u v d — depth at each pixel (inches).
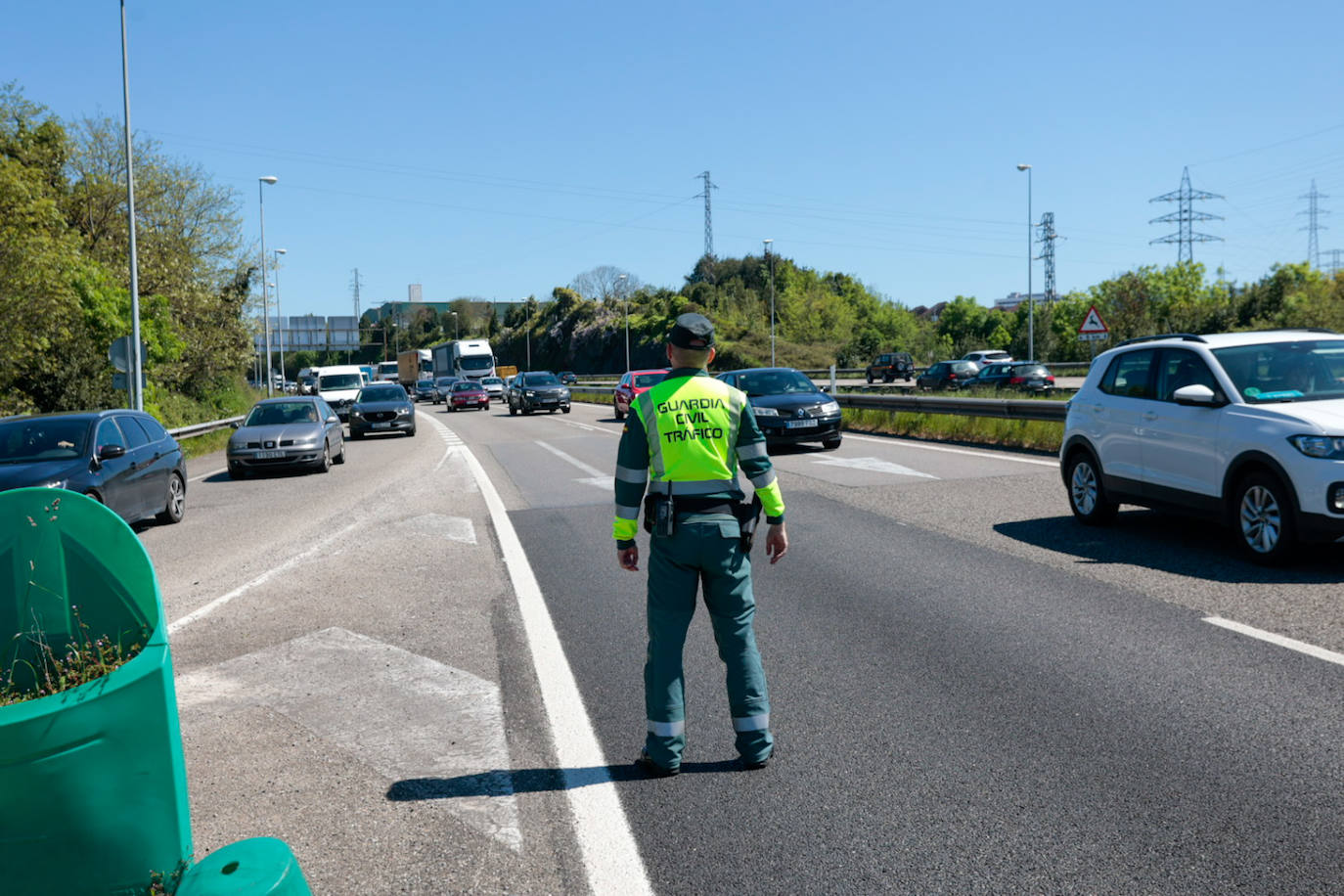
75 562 119.1
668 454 159.5
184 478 526.0
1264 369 313.6
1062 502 427.8
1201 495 315.9
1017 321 3307.1
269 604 292.0
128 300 1191.6
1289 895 118.8
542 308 4756.4
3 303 901.8
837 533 374.3
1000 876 125.6
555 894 124.6
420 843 138.6
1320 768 153.6
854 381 2459.4
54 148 1364.4
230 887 96.2
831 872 128.3
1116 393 360.8
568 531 410.0
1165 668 204.4
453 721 188.2
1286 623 233.5
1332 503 272.8
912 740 171.6
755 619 256.1
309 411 769.6
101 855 108.4
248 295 1646.2
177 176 1494.8
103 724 106.5
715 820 144.0
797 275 4121.6
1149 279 2751.0
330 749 175.2
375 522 448.5
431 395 2642.7
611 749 172.7
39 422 455.2
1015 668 208.4
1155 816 140.1
